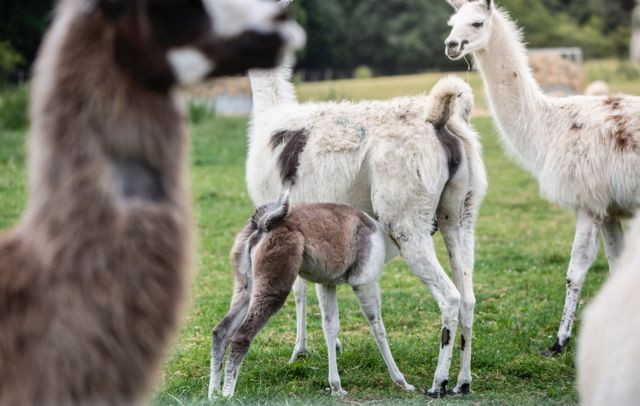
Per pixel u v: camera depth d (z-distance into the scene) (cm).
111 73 267
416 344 861
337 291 1116
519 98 895
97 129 264
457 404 656
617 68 5053
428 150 712
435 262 717
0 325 262
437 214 747
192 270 289
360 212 720
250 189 815
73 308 260
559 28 6022
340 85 4644
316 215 689
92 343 260
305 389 726
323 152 754
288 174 773
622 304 252
